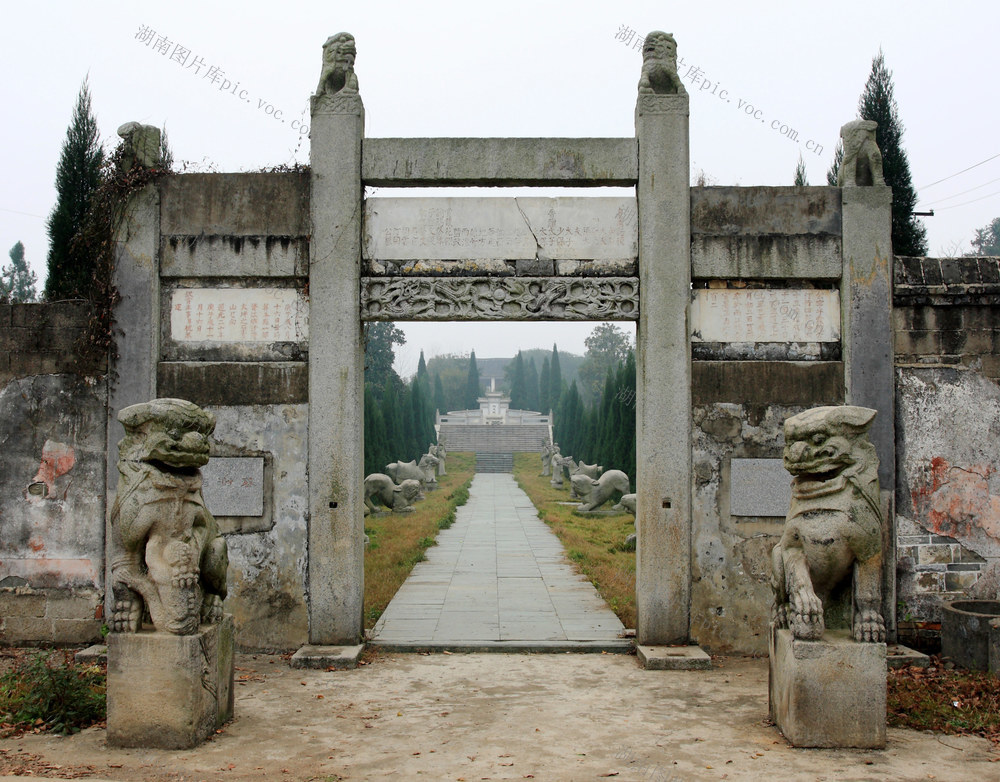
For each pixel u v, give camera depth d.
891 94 15.80
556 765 5.81
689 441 8.88
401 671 8.24
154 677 6.09
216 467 8.91
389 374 49.41
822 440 6.36
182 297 9.12
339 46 9.09
